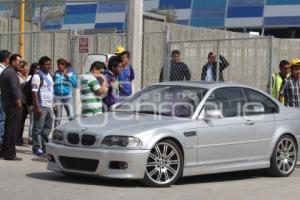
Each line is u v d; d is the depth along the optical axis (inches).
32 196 375.6
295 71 556.1
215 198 384.5
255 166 465.1
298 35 1807.3
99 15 1847.9
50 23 1624.0
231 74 1051.9
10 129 521.3
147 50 961.5
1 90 523.2
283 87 560.4
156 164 412.2
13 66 522.3
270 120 475.5
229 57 1054.4
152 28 979.9
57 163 427.8
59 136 431.5
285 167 484.4
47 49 992.9
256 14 1803.6
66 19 1871.3
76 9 1875.0
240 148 454.6
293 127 489.4
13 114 521.3
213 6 1856.5
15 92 515.5
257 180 463.8
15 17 1201.4
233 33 1114.7
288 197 394.9
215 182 449.1
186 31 1063.6
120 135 403.5
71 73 624.1
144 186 413.7
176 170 420.8
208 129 436.1
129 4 635.5
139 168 402.6
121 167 402.0
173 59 644.7
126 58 561.6
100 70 510.6
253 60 1075.9
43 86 549.6
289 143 487.5
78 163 416.8
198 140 430.3
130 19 634.8
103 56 811.4
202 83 471.2
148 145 404.5
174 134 417.7
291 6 1769.2
